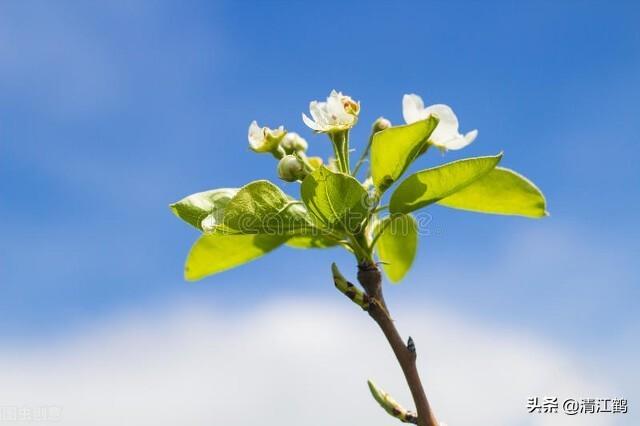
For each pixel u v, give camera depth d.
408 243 0.71
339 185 0.62
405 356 0.61
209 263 0.69
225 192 0.65
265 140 0.66
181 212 0.65
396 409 0.61
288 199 0.63
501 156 0.62
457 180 0.63
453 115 0.66
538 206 0.66
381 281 0.62
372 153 0.63
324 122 0.65
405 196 0.63
